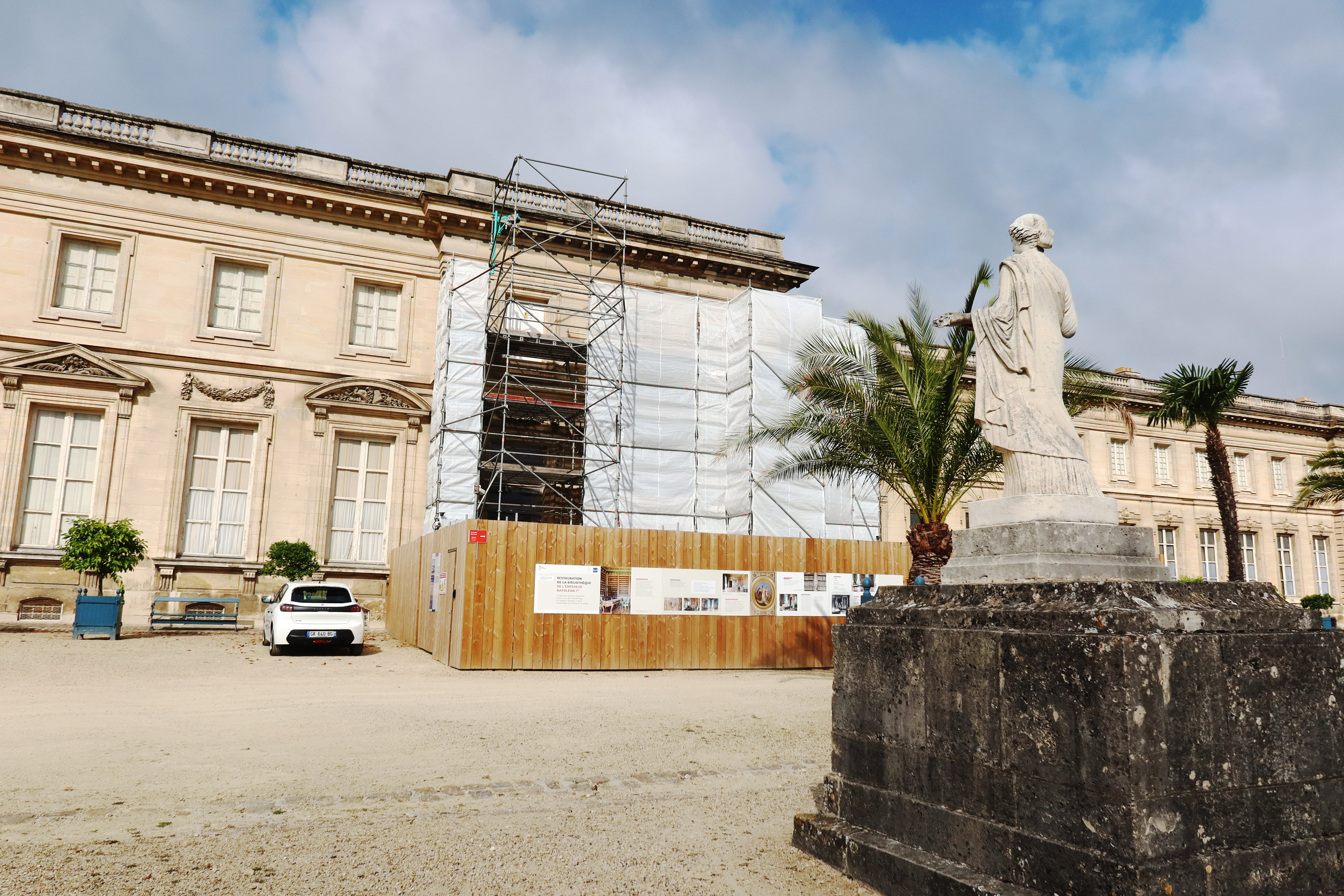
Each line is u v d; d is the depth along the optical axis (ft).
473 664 50.49
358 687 42.50
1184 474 133.59
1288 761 13.09
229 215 84.28
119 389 78.23
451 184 90.22
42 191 78.74
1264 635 13.33
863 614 17.35
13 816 18.94
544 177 87.04
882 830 15.62
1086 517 15.62
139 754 25.98
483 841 17.39
